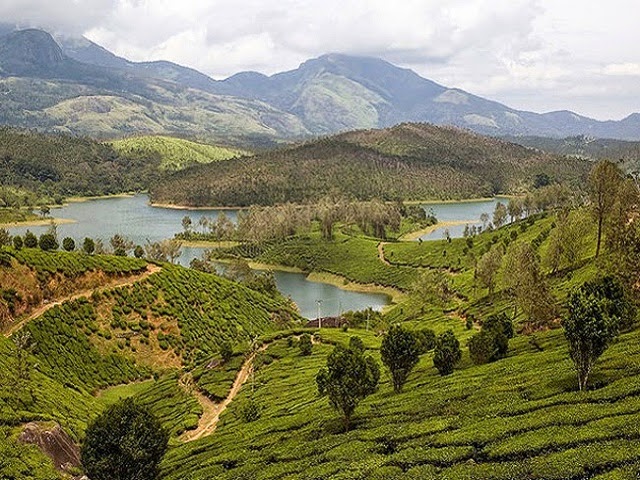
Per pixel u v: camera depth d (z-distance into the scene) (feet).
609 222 372.99
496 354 261.24
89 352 379.14
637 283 241.14
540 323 328.08
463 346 339.98
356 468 159.02
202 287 523.70
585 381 172.04
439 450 155.84
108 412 160.56
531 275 338.54
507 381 204.33
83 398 293.64
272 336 455.22
